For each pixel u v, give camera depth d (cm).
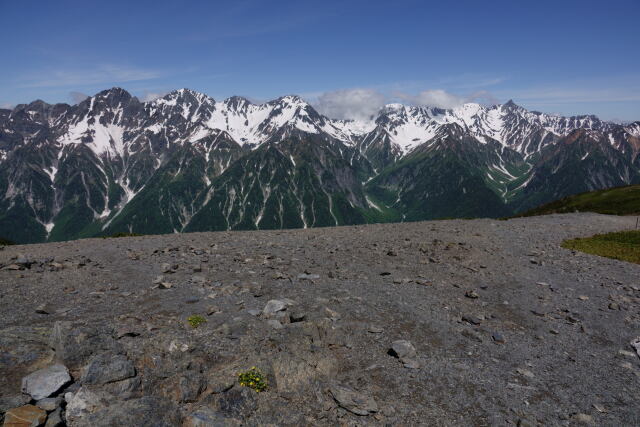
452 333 1566
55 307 1563
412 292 2030
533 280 2438
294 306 1661
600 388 1239
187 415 868
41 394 846
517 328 1678
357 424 967
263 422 905
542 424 1038
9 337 1077
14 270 2164
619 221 5972
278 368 1088
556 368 1352
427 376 1227
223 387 966
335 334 1399
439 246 3156
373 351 1354
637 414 1109
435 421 1018
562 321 1795
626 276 2666
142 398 885
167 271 2191
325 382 1117
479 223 5262
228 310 1579
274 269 2341
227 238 3706
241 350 1190
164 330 1286
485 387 1195
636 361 1439
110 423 793
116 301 1675
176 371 1013
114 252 2828
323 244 3316
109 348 1059
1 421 748
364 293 1945
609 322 1808
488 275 2475
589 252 3556
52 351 1045
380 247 3152
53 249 3055
